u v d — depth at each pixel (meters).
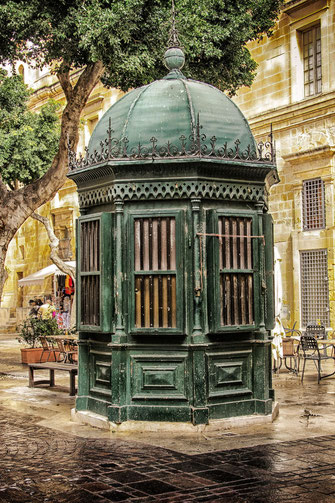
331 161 20.06
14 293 38.06
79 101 14.94
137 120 8.38
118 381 7.88
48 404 10.53
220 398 7.94
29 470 6.14
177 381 7.83
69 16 13.45
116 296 8.00
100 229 8.12
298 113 21.22
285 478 5.73
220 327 7.82
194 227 7.89
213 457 6.48
